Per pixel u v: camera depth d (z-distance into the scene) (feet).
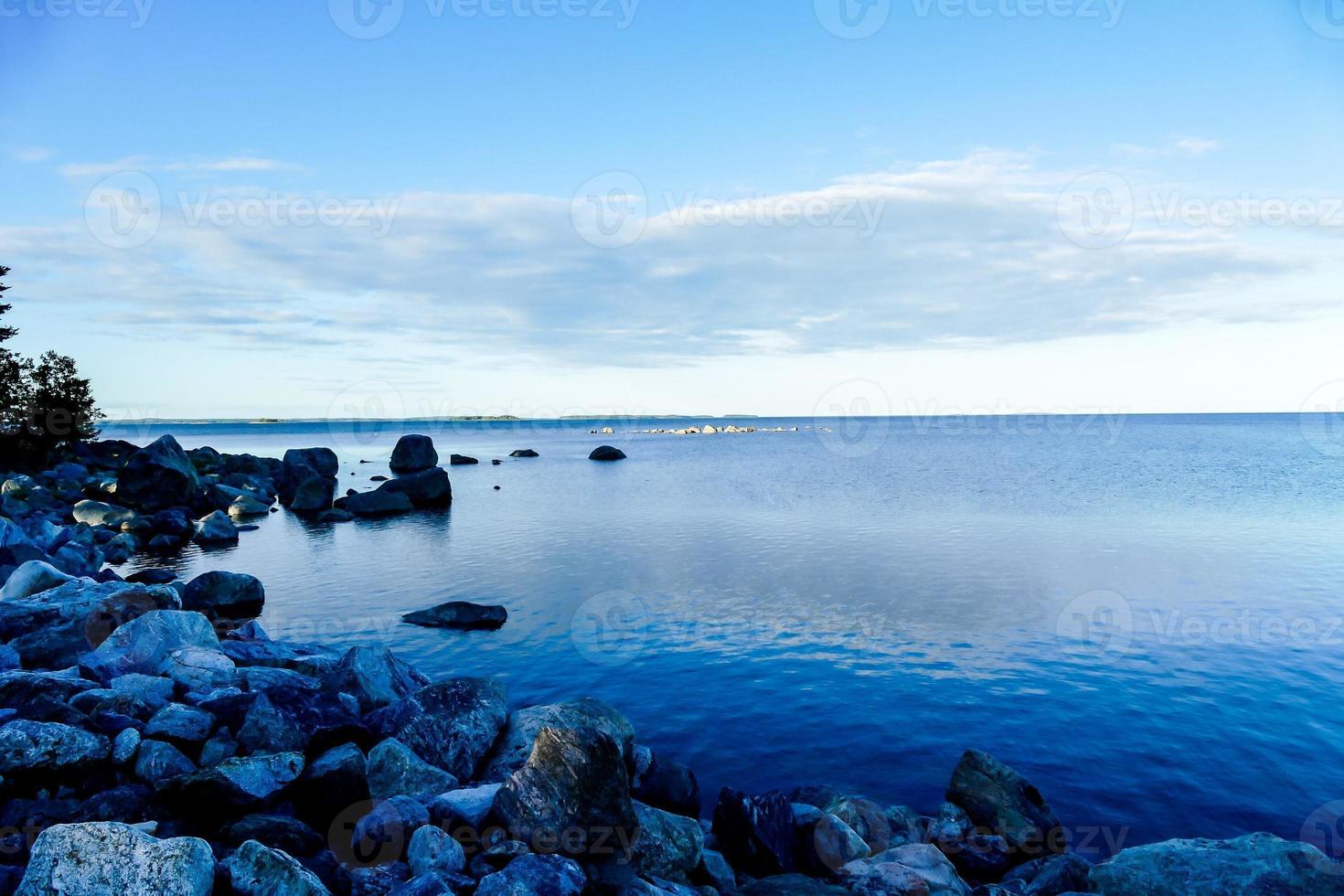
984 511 166.09
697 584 96.17
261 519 170.91
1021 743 50.85
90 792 30.19
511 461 371.35
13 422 164.14
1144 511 163.32
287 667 50.75
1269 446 441.68
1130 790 45.01
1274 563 106.42
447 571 107.14
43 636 44.24
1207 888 32.71
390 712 40.70
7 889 22.93
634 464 341.62
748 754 49.67
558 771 31.14
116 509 142.61
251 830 27.71
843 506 179.01
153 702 36.81
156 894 21.94
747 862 35.91
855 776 46.96
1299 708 55.98
